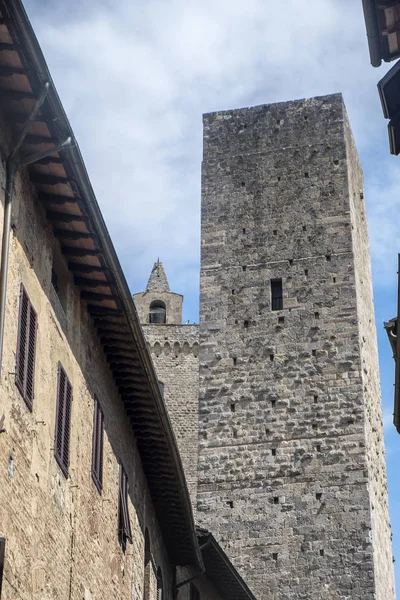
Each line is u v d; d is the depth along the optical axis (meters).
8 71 20.53
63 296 26.56
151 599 35.41
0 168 21.66
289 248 57.66
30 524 22.78
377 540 52.06
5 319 21.48
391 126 21.28
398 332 27.95
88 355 28.61
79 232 25.52
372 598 49.59
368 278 60.62
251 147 60.53
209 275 57.94
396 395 29.72
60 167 23.14
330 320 55.72
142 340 29.19
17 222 22.81
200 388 55.66
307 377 54.81
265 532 51.97
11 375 21.75
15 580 21.64
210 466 53.97
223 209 59.31
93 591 27.77
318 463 52.94
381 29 20.28
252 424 54.44
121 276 26.59
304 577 50.62
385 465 56.88
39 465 23.59
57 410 25.31
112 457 30.92
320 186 58.78
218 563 42.53
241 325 56.53
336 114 60.38
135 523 33.66
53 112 21.47
